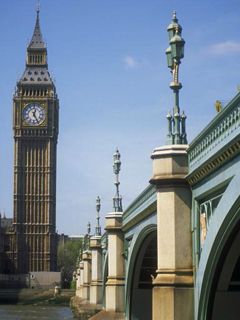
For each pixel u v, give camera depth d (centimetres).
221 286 2311
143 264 4759
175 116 2481
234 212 1914
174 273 2389
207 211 2234
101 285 8375
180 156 2422
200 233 2341
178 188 2420
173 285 2369
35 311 15275
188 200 2416
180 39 2453
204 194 2214
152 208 3425
